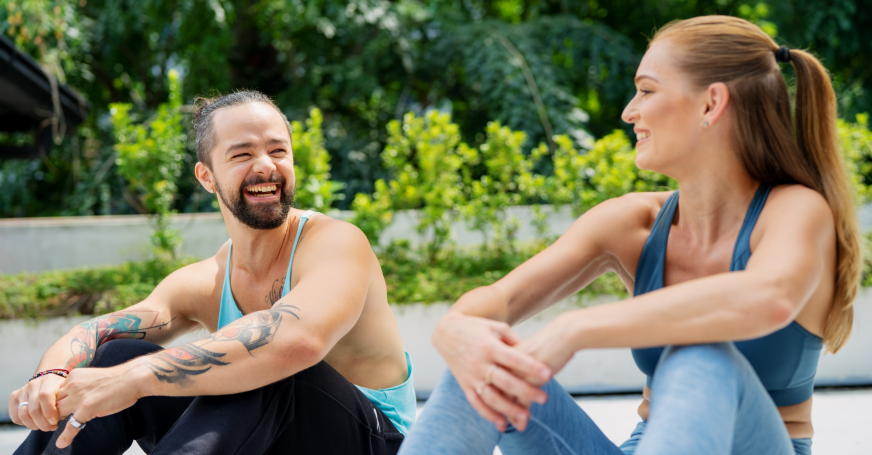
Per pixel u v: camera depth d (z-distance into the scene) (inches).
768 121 40.0
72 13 257.3
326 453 51.0
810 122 40.7
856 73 326.0
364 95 331.6
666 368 36.0
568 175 172.4
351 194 287.0
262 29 340.8
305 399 50.0
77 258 181.0
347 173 295.4
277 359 46.8
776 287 34.7
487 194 161.8
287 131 58.6
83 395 47.4
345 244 54.5
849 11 292.0
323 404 50.4
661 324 35.5
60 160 338.3
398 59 328.2
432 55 321.1
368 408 53.9
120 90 365.4
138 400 51.8
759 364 40.3
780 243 36.7
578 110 285.3
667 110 40.5
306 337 47.9
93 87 358.3
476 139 331.9
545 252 46.8
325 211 157.0
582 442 42.1
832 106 40.7
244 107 56.3
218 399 46.7
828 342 41.9
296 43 342.0
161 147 164.7
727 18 41.6
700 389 33.5
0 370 124.0
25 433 110.3
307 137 162.1
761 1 328.5
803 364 40.6
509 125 278.2
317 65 331.3
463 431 38.0
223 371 45.9
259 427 46.8
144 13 308.3
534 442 40.4
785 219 38.0
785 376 40.7
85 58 321.4
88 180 292.0
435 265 155.6
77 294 132.7
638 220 47.3
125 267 152.9
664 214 45.1
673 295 35.9
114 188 293.7
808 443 43.7
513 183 164.6
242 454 45.8
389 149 168.2
